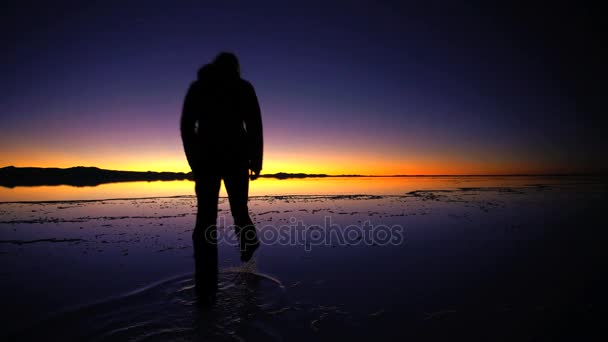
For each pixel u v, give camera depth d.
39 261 3.24
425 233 4.68
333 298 2.37
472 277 2.80
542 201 8.70
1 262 3.21
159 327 1.92
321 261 3.32
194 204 7.57
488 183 18.41
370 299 2.35
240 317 2.05
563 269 2.98
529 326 1.91
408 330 1.89
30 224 5.12
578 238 4.27
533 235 4.48
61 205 7.29
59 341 1.76
